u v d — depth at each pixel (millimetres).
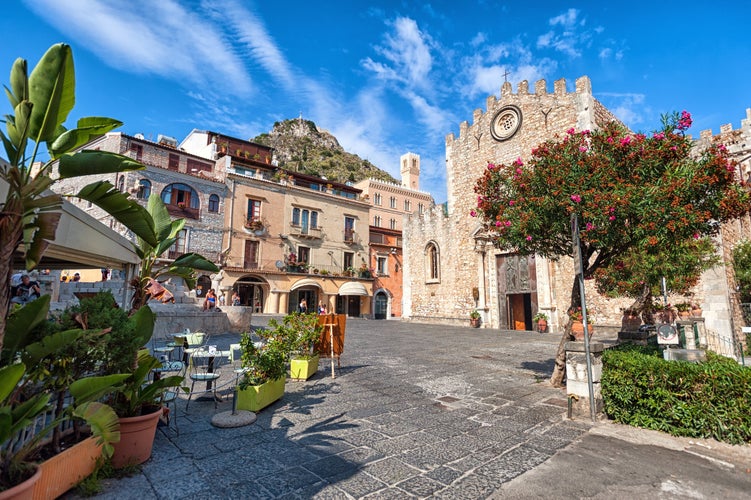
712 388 5234
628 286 13508
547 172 7500
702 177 6184
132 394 4297
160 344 12508
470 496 3717
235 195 35125
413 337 18969
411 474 4156
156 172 30688
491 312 27359
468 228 29562
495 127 28453
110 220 28359
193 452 4602
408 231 34688
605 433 5523
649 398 5676
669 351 6594
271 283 35469
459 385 8398
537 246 8211
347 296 42938
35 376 3521
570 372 6527
